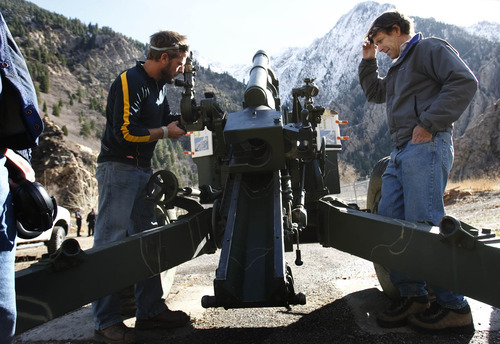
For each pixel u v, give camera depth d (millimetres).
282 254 2182
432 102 2676
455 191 21078
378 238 2471
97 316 2951
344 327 2873
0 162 1521
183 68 3166
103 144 3137
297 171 3154
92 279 2213
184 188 3045
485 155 55312
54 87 195625
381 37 3053
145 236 2549
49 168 61844
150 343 2850
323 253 6547
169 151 175500
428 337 2602
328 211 3051
